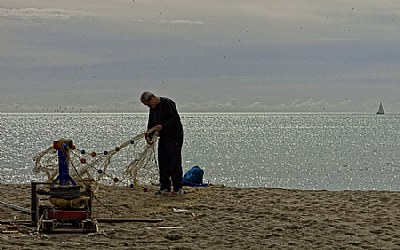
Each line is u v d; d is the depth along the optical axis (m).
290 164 52.59
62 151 10.59
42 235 10.01
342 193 15.19
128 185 15.62
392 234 10.56
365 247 9.66
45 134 109.12
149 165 14.43
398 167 50.12
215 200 13.73
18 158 54.44
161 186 14.12
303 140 93.31
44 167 12.82
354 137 104.56
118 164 37.97
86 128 149.12
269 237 10.25
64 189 10.35
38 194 10.94
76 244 9.43
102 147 69.38
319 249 9.51
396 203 13.74
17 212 12.07
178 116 13.97
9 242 9.43
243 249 9.45
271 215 12.09
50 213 10.34
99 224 11.11
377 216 12.18
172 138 13.99
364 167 50.34
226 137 102.19
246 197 14.23
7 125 178.50
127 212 12.19
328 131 134.12
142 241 9.78
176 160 14.02
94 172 15.78
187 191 14.70
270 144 81.62
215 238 10.07
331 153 66.38
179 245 9.55
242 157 59.22
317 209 12.84
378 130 140.88
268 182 40.00
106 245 9.45
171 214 12.12
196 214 12.08
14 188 15.78
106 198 13.55
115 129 140.88
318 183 39.66
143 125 179.50
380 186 38.16
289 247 9.59
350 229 10.90
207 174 44.03
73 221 10.35
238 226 11.02
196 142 85.50
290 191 15.42
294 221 11.53
